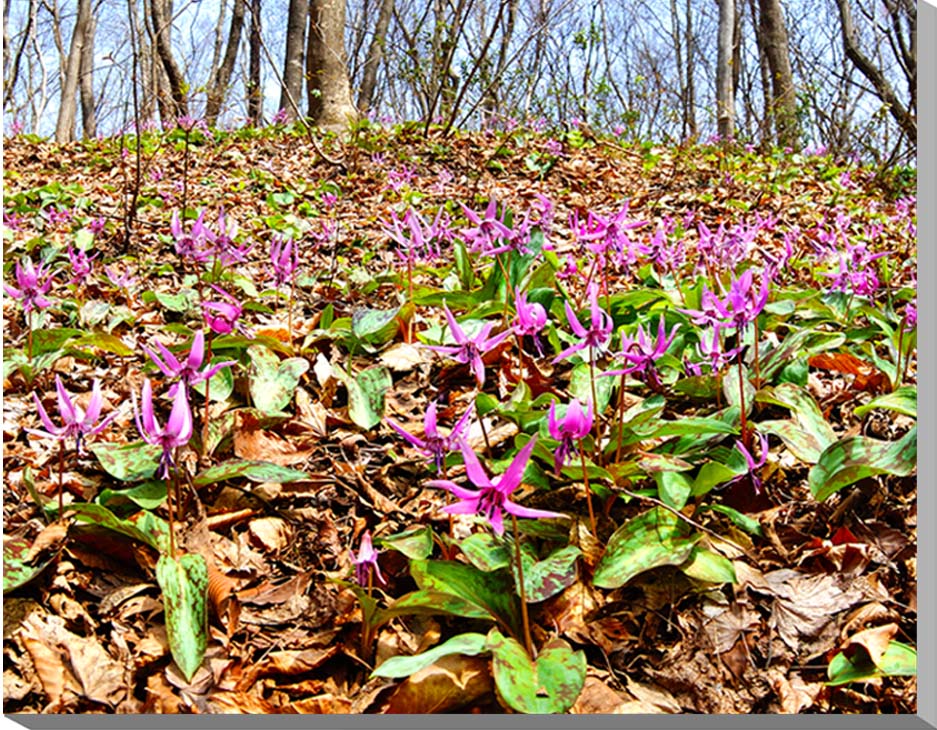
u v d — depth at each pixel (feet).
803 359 2.84
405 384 3.18
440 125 11.37
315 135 10.58
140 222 6.29
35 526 2.21
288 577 2.18
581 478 2.20
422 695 1.72
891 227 6.61
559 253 4.99
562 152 9.56
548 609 1.97
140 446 2.34
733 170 9.18
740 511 2.34
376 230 6.31
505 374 3.09
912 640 1.89
